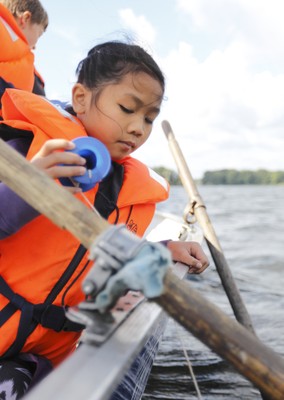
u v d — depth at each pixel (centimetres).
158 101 145
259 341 79
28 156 133
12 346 135
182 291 79
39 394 64
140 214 162
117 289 77
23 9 315
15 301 135
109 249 77
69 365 72
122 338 81
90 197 145
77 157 102
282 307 397
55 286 137
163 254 77
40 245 134
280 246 823
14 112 145
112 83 141
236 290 239
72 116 147
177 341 307
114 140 144
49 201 84
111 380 68
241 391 243
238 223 1320
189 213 283
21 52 259
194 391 242
